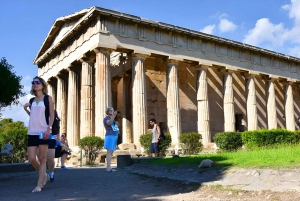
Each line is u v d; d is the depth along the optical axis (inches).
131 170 593.9
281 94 2107.5
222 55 1563.7
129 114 1557.6
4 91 761.0
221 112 1787.6
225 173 421.4
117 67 1619.1
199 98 1480.1
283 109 2098.9
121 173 570.9
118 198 350.0
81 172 629.3
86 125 1278.3
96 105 1205.7
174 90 1376.7
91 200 340.5
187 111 1640.0
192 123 1648.6
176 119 1359.5
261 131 1050.1
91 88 1318.9
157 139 840.9
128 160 676.7
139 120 1263.5
